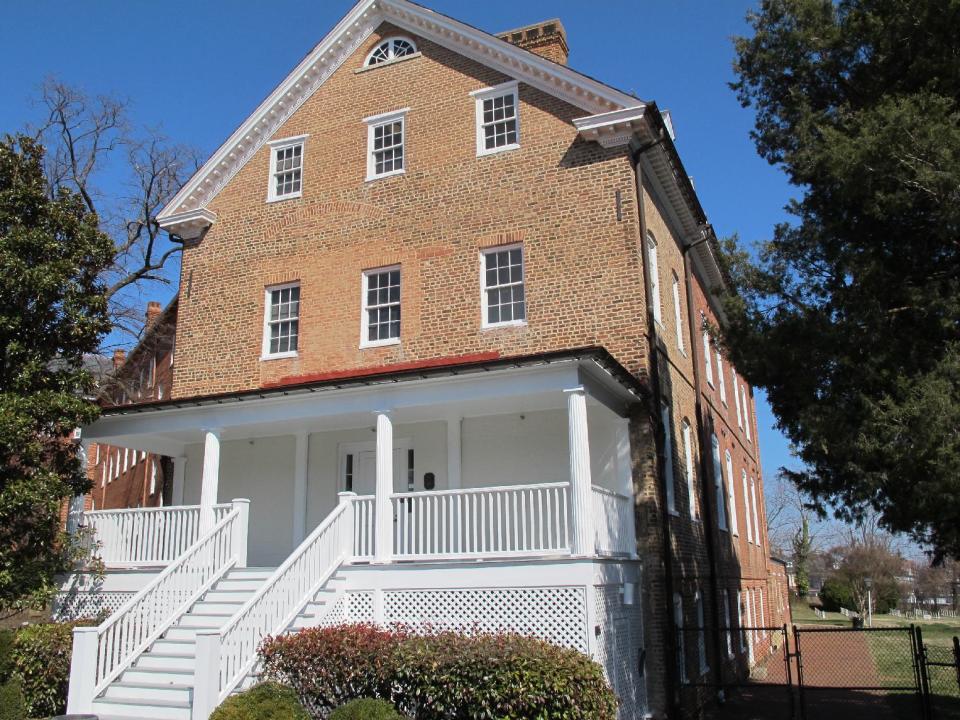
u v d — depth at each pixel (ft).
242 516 50.44
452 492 43.96
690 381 65.31
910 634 48.70
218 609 44.96
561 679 32.83
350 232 62.03
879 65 42.50
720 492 72.79
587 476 41.24
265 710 30.86
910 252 40.81
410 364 56.85
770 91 46.96
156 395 107.76
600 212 53.93
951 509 34.91
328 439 59.26
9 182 53.11
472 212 57.88
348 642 36.09
